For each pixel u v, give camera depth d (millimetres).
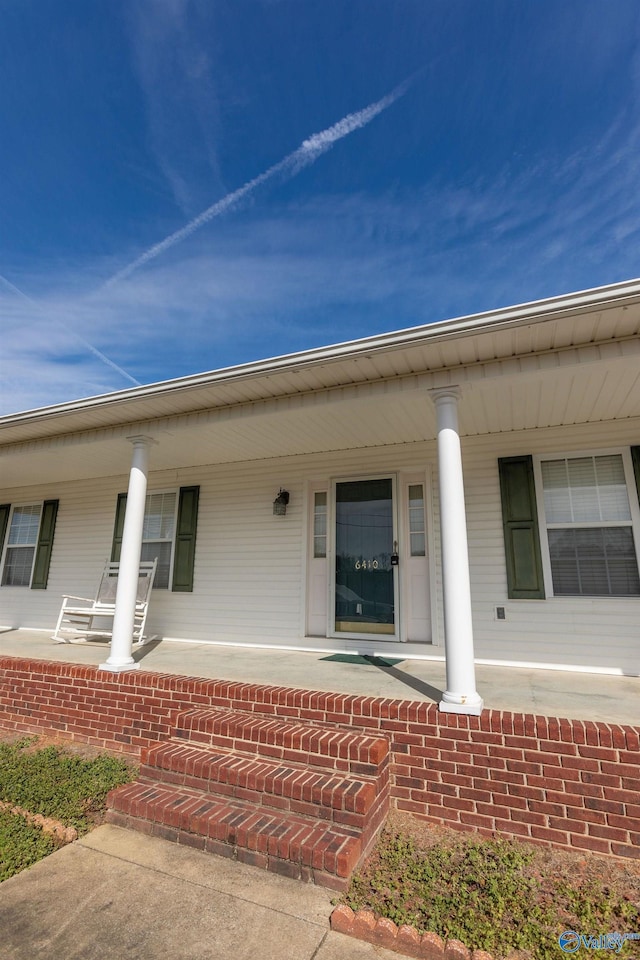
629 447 4852
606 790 2594
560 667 4723
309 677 4168
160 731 3877
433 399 3807
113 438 5238
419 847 2615
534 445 5195
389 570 5664
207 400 4473
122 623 4496
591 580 4777
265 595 6230
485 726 2904
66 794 3176
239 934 1981
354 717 3217
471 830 2779
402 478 5816
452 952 1857
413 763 3000
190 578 6676
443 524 3486
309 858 2324
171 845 2615
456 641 3223
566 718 2904
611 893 2240
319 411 4629
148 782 3119
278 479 6473
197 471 7043
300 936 1979
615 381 3984
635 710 3152
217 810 2717
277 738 3104
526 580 4938
